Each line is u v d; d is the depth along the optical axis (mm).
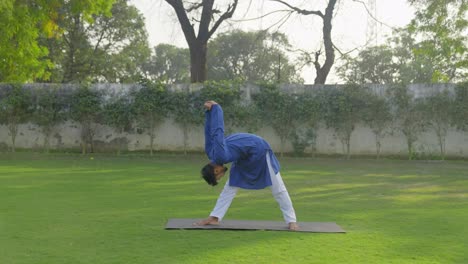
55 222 6457
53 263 4660
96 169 12984
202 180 11039
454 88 16500
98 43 34500
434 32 21047
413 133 16688
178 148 17484
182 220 6625
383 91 16781
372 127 16859
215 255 4949
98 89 17250
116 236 5723
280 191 6254
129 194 8969
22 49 17172
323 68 22984
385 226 6508
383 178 11969
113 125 17172
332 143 17219
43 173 11906
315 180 11445
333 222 6715
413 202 8547
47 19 17594
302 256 4953
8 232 5879
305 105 16750
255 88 17094
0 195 8625
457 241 5684
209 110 6270
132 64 35094
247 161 6223
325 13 22656
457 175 12711
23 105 17141
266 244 5422
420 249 5309
